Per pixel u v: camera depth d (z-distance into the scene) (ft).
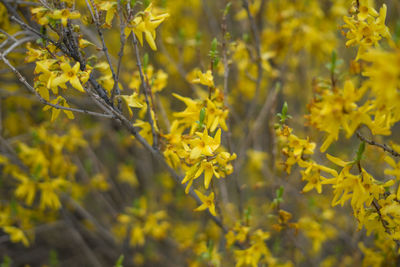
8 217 11.46
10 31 9.09
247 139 11.69
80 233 15.56
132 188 16.53
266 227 13.74
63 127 12.81
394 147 5.46
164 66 13.96
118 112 6.38
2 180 13.33
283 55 14.29
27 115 13.87
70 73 5.46
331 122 4.93
